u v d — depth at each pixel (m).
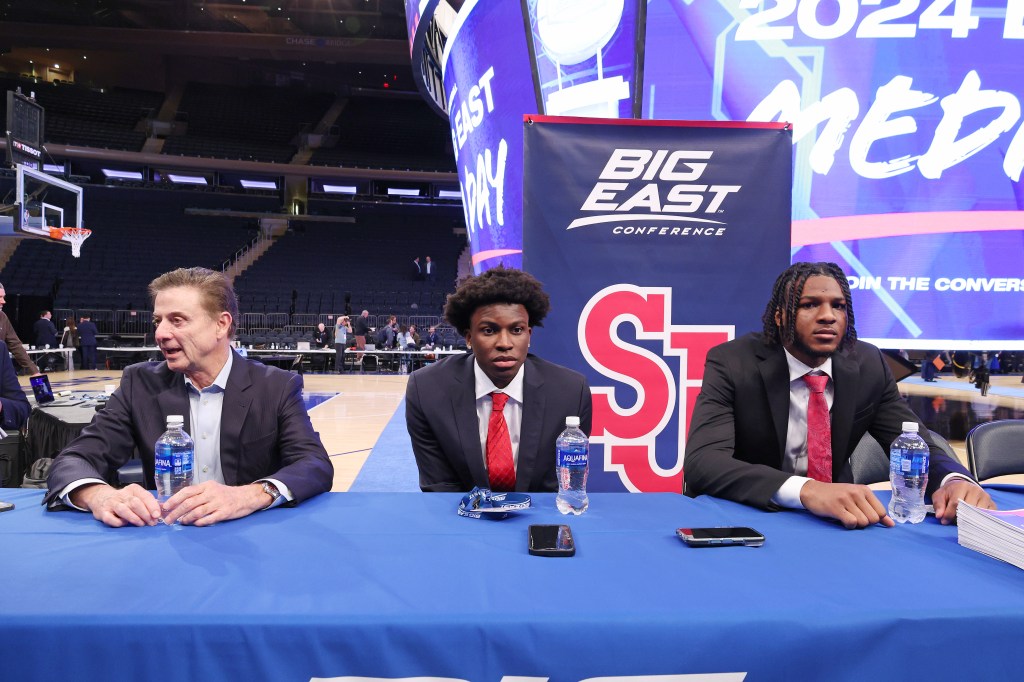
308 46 20.06
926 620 0.78
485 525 1.16
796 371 1.59
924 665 0.78
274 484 1.28
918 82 4.17
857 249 4.34
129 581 0.87
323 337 12.66
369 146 24.06
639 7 3.22
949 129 4.21
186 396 1.61
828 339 1.48
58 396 3.24
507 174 5.15
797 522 1.20
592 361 2.11
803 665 0.77
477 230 5.72
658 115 4.38
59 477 1.29
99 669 0.74
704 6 4.26
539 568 0.94
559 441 1.46
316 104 24.72
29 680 0.74
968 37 4.12
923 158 4.24
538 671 0.75
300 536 1.08
